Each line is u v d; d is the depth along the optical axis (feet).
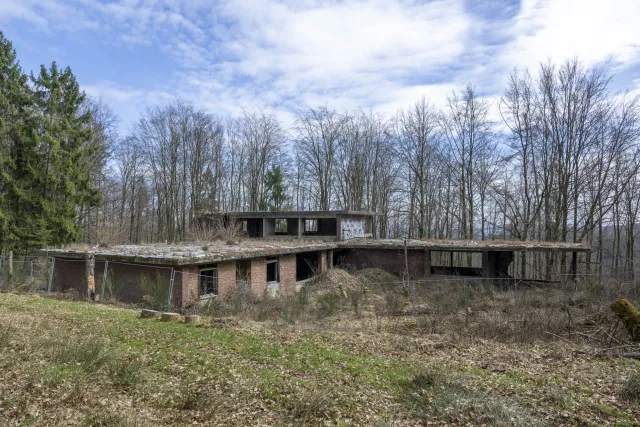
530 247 75.77
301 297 55.83
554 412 19.53
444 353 30.83
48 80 98.27
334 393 21.76
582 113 96.68
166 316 39.60
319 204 150.20
